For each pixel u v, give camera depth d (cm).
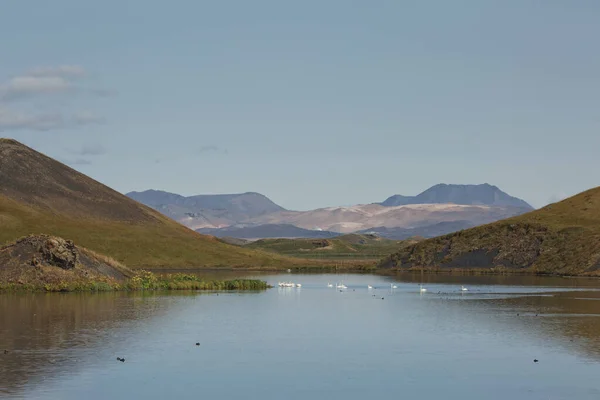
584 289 12650
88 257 12494
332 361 5472
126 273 12781
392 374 5078
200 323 7400
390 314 8338
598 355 5716
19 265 11419
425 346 6094
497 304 9619
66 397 4434
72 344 6066
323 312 8538
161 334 6644
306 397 4519
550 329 7062
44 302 9281
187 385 4753
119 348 5909
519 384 4831
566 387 4762
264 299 10306
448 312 8575
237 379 4916
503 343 6241
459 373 5116
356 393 4612
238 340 6350
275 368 5234
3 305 8869
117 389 4634
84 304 9106
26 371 5066
